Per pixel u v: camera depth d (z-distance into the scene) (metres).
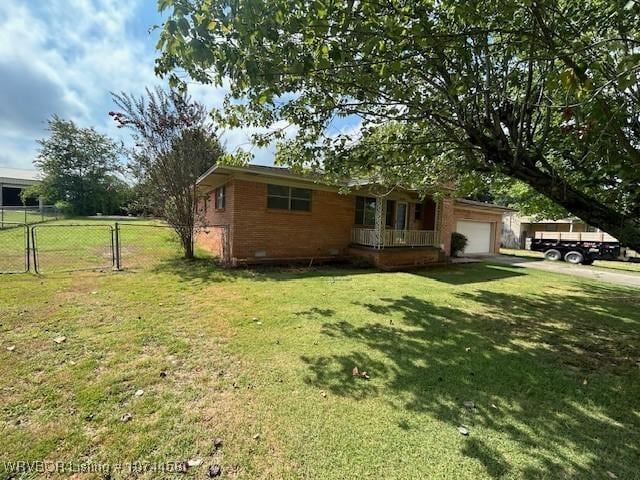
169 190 9.91
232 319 4.85
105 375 3.08
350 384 3.11
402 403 2.82
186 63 3.02
